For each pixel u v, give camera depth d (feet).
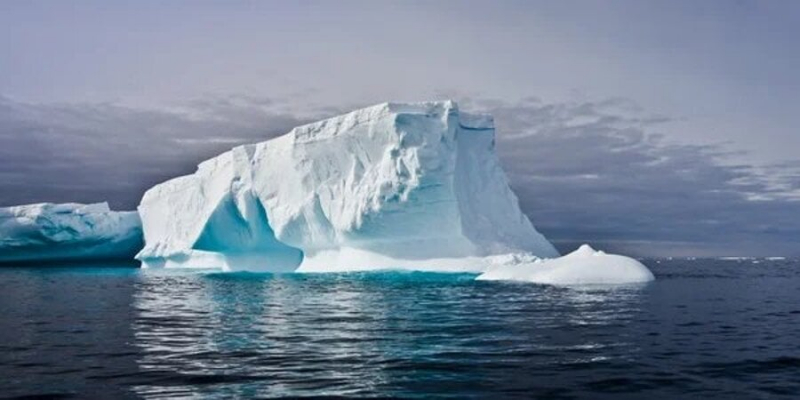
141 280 104.42
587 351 34.47
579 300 60.95
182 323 47.65
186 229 132.16
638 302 59.98
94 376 29.12
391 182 91.66
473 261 91.91
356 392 25.85
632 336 39.73
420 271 93.15
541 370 29.73
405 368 30.22
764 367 30.50
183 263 139.23
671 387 26.66
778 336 40.19
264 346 36.55
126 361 32.53
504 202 105.29
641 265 86.89
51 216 159.12
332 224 100.78
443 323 45.42
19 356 34.27
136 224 169.99
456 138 97.40
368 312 52.60
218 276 111.96
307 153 102.47
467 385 26.91
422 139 92.22
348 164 99.14
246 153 115.44
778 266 180.45
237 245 119.44
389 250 97.76
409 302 59.98
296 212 103.30
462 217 96.94
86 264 177.58
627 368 30.17
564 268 82.84
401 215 93.20
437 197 92.94
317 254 107.76
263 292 75.05
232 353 34.42
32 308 60.44
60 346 37.47
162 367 30.91
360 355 33.47
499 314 50.34
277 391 26.05
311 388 26.50
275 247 119.34
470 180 103.35
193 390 26.37
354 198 96.12
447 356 33.06
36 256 170.19
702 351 34.58
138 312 55.93
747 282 100.17
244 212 112.88
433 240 95.86
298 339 38.96
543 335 39.96
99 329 44.80
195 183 130.62
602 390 26.18
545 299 61.67
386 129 94.22
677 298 66.33
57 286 91.97
